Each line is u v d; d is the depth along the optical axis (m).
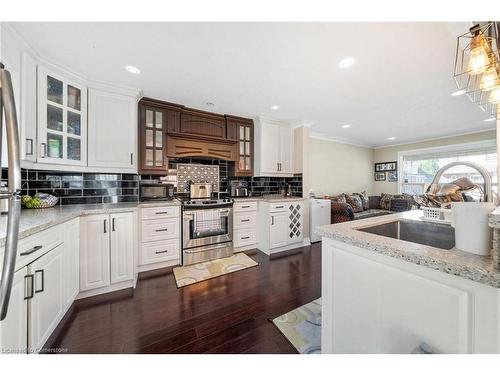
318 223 3.76
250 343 1.38
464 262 0.61
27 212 1.68
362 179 6.02
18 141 0.61
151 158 2.70
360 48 1.64
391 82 2.23
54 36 1.48
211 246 2.85
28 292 1.13
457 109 3.11
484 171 1.06
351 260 0.96
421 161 5.39
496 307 0.57
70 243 1.64
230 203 3.01
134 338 1.41
